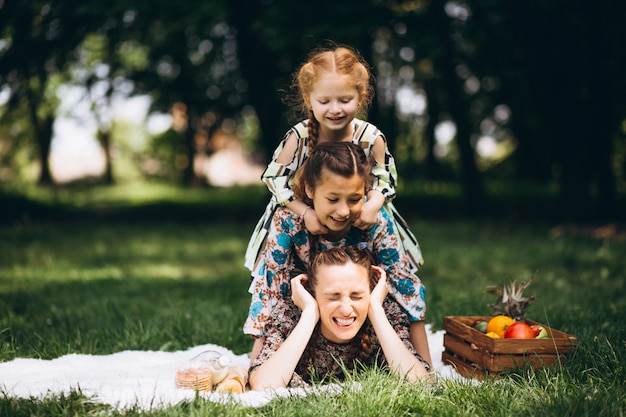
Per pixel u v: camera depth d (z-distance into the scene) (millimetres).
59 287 7328
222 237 12867
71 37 13367
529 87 13031
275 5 11852
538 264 8453
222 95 16500
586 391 3037
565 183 12891
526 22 12102
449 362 4129
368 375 3254
